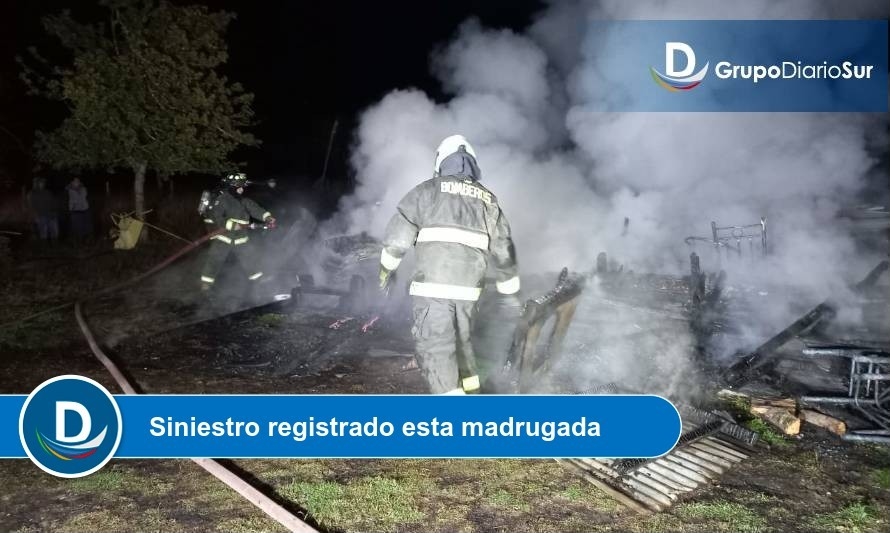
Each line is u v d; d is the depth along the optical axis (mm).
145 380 5402
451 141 4250
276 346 6316
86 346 6426
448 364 3928
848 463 3996
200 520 3434
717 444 4203
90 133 11859
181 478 3865
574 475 3865
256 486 3775
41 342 6523
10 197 15523
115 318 7426
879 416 4520
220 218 8055
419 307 3982
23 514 3504
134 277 9789
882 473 3812
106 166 12508
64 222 13070
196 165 12195
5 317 7461
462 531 3340
